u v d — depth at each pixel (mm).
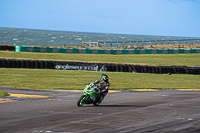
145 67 96938
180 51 154250
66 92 46969
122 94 47562
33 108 30672
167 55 143250
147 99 41375
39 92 45375
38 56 108000
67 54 125000
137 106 33625
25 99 38031
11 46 126312
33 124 22125
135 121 23938
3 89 46625
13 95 40750
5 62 84562
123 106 33469
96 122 23156
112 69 94875
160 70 98000
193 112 29734
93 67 93688
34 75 70250
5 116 25688
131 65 96250
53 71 82625
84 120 24000
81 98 32406
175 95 48219
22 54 110438
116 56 131375
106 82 33281
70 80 64250
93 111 29250
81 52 135750
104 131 19859
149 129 20891
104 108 31594
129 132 19734
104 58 120125
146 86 61750
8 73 71125
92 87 32625
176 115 27578
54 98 39938
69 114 27125
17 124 22109
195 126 22344
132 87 58375
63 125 21797
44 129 20344
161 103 37000
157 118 25719
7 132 19344
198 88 63375
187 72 101000
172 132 20141
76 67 92375
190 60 127875
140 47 173375
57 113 27672
